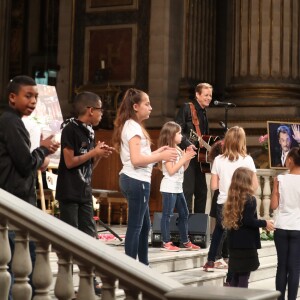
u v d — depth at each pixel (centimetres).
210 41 2047
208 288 418
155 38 1934
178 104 1952
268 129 1334
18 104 549
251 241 817
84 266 438
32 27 2377
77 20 2023
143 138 721
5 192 464
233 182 820
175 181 1008
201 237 1049
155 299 425
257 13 1881
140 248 750
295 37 1891
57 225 445
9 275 449
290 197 851
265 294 411
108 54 1980
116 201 1534
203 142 1063
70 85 2006
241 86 1877
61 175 679
